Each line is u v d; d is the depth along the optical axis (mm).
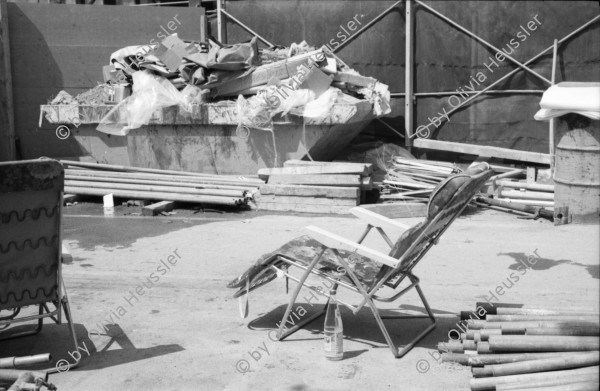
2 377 4316
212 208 10203
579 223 8086
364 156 11812
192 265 7293
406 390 4410
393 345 4941
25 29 12766
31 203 4516
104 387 4523
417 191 10156
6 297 4617
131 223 9320
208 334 5414
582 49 11508
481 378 4301
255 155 10789
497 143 12039
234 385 4531
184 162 11031
